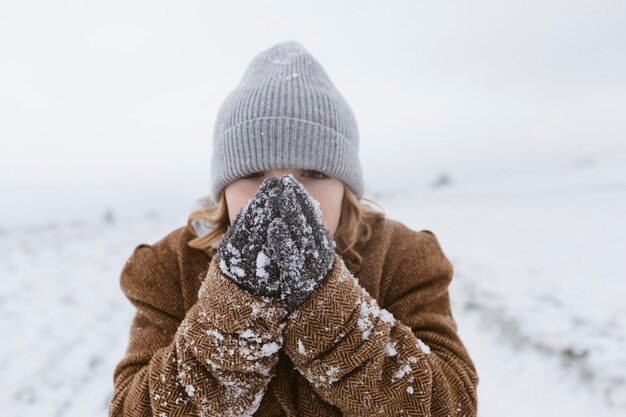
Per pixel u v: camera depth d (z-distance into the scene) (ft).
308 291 2.73
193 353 2.89
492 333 12.42
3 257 33.58
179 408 2.89
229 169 4.13
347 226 4.37
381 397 2.87
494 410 8.85
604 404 8.59
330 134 4.12
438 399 3.09
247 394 2.96
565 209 50.47
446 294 4.59
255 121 4.01
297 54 4.58
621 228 31.65
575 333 11.62
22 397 10.53
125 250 36.04
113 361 12.37
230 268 2.77
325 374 2.81
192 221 4.51
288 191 2.73
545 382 9.58
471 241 31.40
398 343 3.09
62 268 27.94
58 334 14.92
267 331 2.74
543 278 18.43
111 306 18.06
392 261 4.34
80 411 9.83
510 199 76.23
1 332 15.37
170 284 4.23
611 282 17.06
